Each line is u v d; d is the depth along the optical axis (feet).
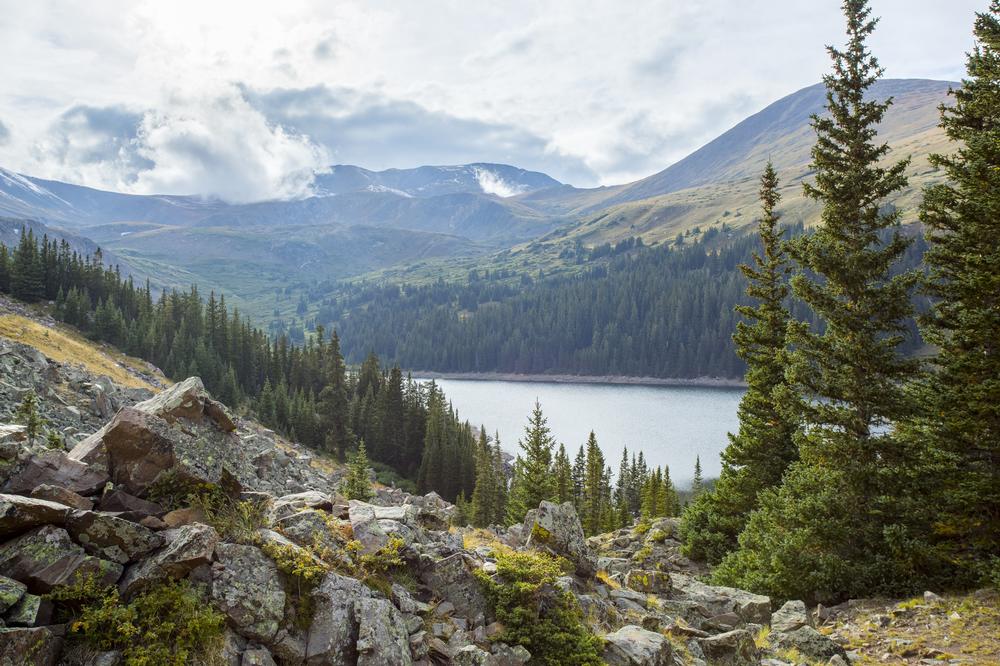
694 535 101.40
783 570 73.31
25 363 146.20
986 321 69.62
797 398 83.51
